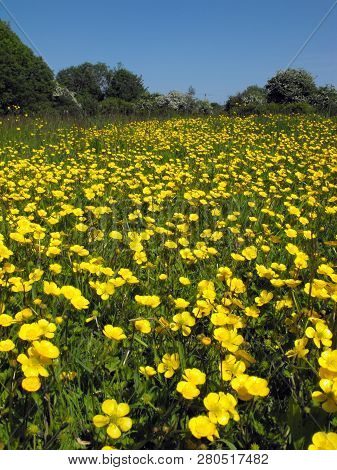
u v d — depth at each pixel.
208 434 1.38
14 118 14.21
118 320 2.46
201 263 3.34
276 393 2.02
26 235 3.38
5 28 28.36
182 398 1.71
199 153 8.45
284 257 3.55
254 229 4.27
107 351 2.12
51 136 10.96
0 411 1.75
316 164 7.50
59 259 3.25
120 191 5.26
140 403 1.87
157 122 15.09
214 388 1.83
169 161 8.02
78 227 3.48
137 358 2.19
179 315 2.09
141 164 7.32
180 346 2.11
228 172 6.85
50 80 27.88
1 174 5.60
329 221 4.53
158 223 4.29
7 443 1.55
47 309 2.35
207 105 28.69
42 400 1.78
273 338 2.35
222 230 4.21
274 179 6.17
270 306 2.73
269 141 10.86
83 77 56.12
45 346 1.52
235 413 1.47
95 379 2.05
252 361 1.75
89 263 2.85
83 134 11.60
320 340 1.93
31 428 1.57
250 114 18.00
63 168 7.16
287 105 18.02
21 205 4.62
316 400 1.52
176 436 1.66
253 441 1.73
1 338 2.11
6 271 2.52
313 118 15.52
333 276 2.43
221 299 2.60
